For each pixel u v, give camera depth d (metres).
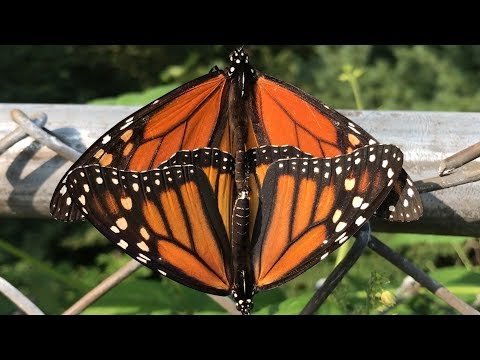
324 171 0.12
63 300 0.24
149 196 0.12
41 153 0.13
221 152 0.12
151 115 0.12
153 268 0.12
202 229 0.12
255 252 0.12
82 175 0.11
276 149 0.12
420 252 0.27
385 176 0.11
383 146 0.11
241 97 0.12
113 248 0.37
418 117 0.12
